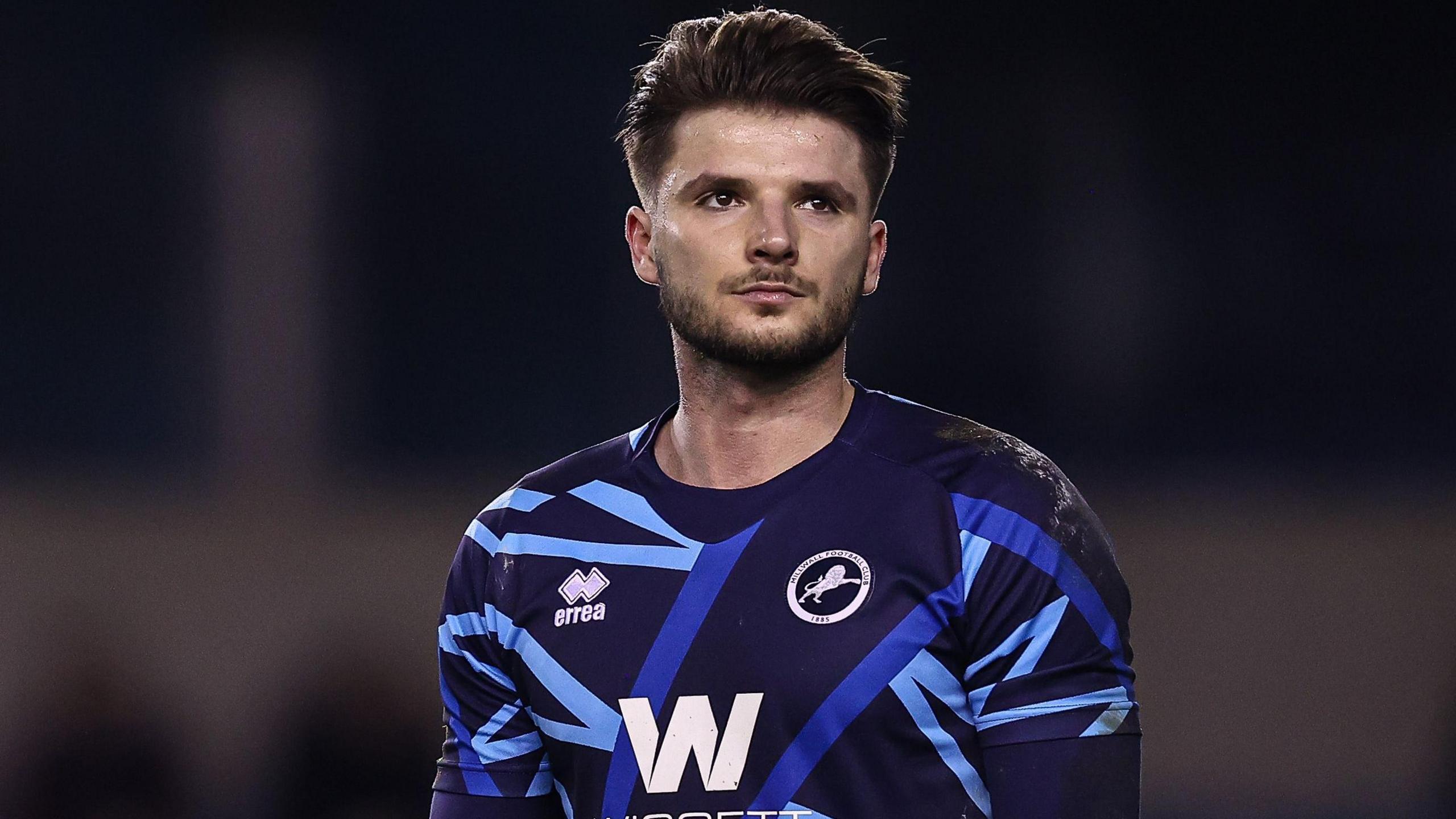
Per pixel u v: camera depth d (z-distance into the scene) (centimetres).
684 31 630
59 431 2158
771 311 577
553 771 620
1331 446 2108
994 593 554
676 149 600
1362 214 2147
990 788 549
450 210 2217
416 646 2133
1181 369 2144
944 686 555
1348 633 2058
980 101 2194
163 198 2191
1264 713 2050
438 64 2223
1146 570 2100
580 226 2223
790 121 584
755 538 588
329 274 2202
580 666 593
